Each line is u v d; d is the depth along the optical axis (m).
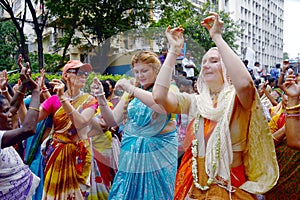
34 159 4.23
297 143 2.95
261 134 2.57
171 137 2.99
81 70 3.24
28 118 2.89
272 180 2.56
